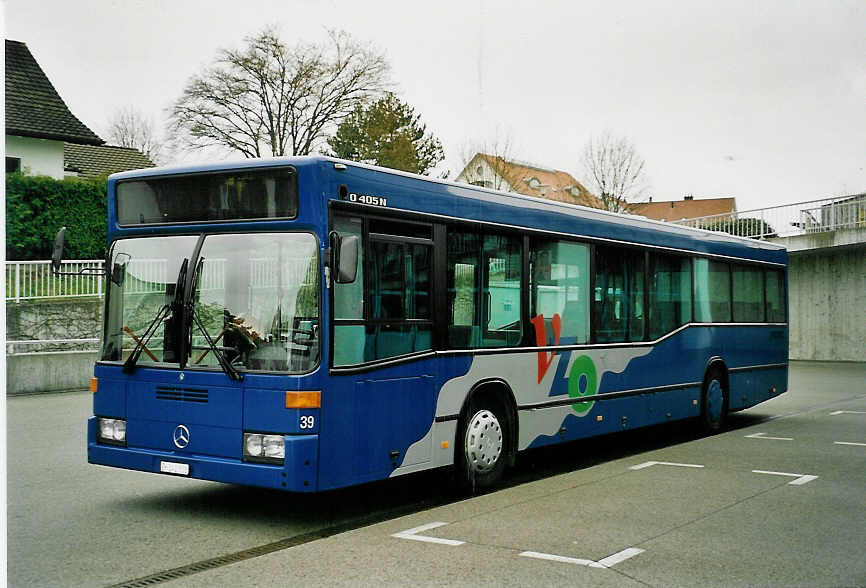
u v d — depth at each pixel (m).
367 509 7.84
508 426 9.01
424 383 7.83
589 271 10.41
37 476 9.44
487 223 8.76
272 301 6.89
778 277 15.62
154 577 5.62
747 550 6.27
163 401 7.19
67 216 27.31
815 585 5.44
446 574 5.62
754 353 14.51
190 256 7.23
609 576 5.60
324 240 6.82
